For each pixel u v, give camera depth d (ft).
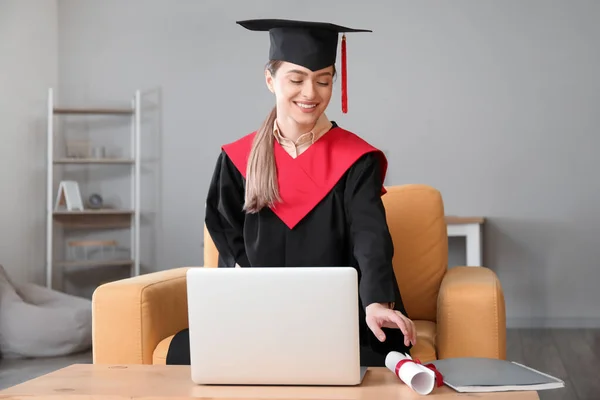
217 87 18.97
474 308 7.26
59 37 19.21
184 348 7.67
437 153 18.38
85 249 19.19
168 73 19.06
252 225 7.37
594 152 17.99
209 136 18.98
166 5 19.07
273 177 7.22
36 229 18.51
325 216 7.16
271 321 5.14
